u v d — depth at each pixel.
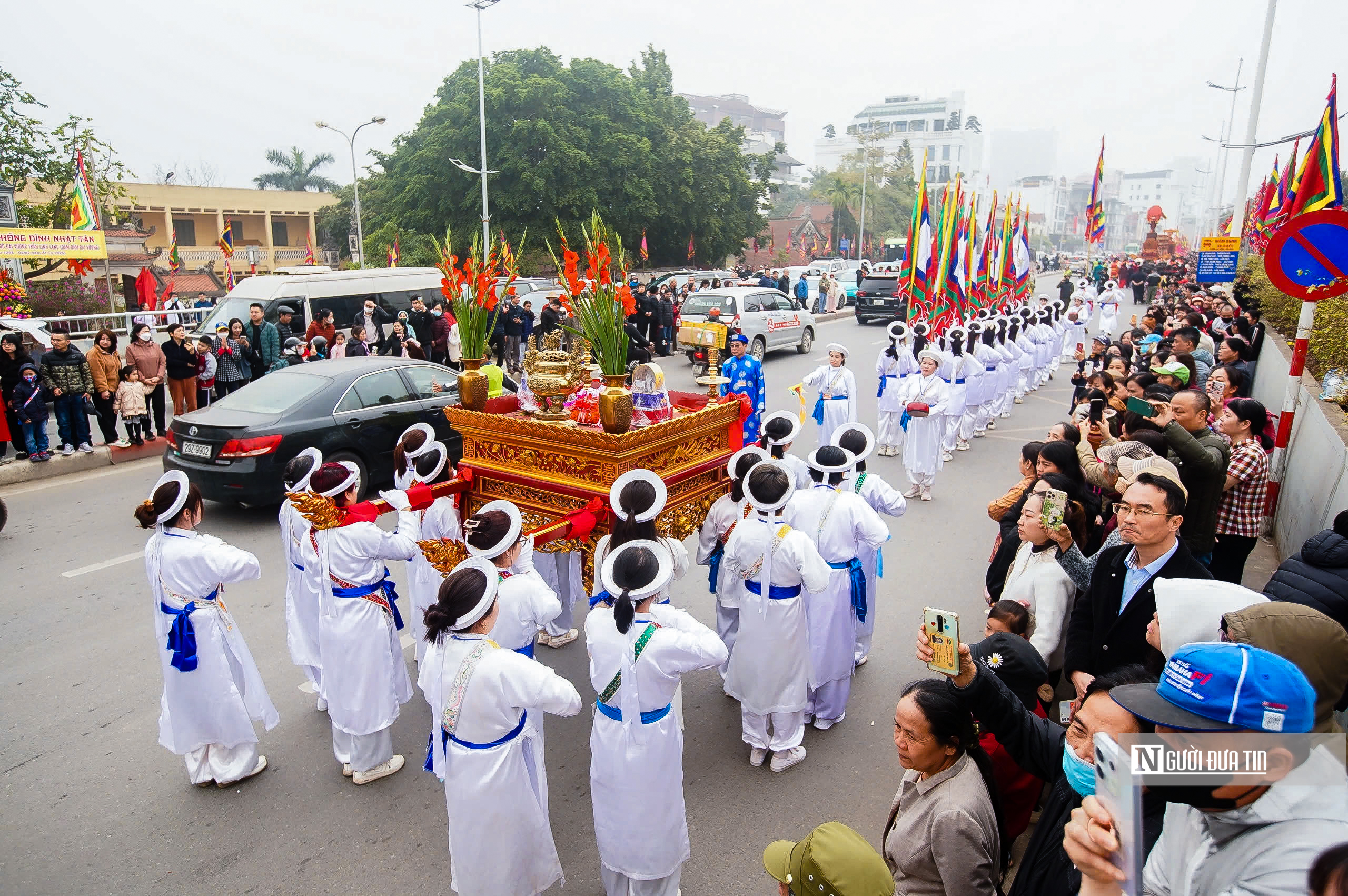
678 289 25.78
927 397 9.57
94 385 11.05
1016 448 12.52
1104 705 2.26
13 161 25.52
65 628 6.37
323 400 9.05
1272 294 14.22
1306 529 6.54
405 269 17.67
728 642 5.54
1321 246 6.02
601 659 3.60
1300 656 2.42
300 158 55.66
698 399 6.37
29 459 10.38
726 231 36.56
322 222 46.59
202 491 8.67
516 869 3.52
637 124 31.84
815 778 4.71
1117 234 169.75
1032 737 2.80
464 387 5.67
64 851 4.07
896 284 27.83
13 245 16.50
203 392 12.95
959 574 7.61
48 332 13.62
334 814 4.39
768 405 14.88
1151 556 3.65
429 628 3.35
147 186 44.34
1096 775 1.79
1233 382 7.01
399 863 4.03
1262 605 2.55
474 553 3.98
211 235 47.84
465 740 3.39
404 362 10.06
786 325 20.86
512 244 29.38
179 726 4.38
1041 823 2.69
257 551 7.96
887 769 4.79
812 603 4.99
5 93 25.11
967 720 2.74
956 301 15.01
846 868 2.22
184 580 4.30
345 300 16.08
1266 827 1.65
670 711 3.63
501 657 3.36
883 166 70.12
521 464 5.47
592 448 4.98
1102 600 3.80
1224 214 51.41
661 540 4.59
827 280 33.00
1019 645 3.49
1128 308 34.53
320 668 5.28
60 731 5.07
